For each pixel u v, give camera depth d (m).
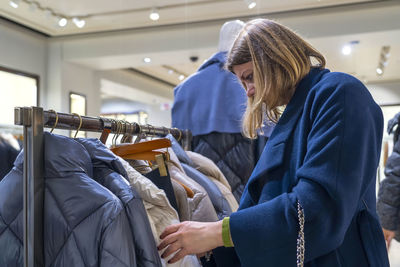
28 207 0.75
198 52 4.04
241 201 0.92
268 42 0.82
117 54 4.15
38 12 2.97
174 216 0.89
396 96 3.71
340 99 0.73
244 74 0.89
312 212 0.68
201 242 0.76
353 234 0.78
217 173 1.45
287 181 0.80
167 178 0.98
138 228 0.76
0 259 0.79
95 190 0.76
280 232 0.70
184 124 1.87
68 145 0.79
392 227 1.65
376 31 3.48
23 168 0.76
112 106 6.89
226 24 1.77
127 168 0.92
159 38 4.06
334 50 3.77
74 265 0.74
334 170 0.69
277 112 0.95
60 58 3.72
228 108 1.75
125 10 3.53
